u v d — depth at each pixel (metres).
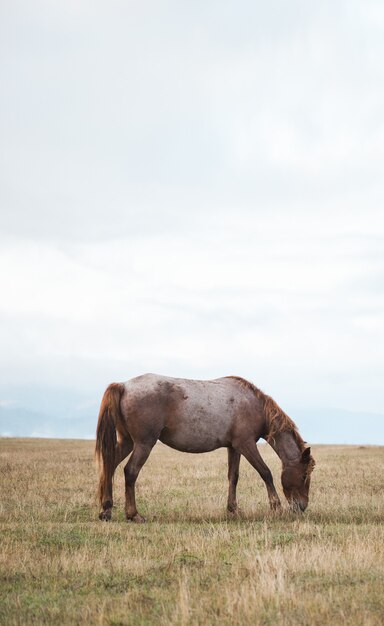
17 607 6.56
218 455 31.84
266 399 13.41
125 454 13.27
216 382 13.46
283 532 10.42
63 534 10.23
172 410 12.78
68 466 23.27
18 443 45.94
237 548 9.10
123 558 8.48
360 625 5.88
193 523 11.77
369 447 39.28
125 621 6.11
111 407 12.71
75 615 6.28
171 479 18.98
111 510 12.59
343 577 7.43
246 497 15.37
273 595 6.64
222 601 6.62
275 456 29.25
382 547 8.80
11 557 8.51
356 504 13.57
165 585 7.35
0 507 13.21
